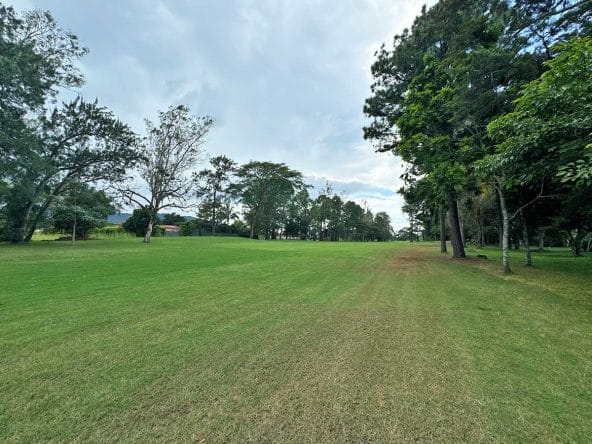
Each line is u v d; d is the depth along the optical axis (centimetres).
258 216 6100
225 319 480
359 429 224
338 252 1950
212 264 1168
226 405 253
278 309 543
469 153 1191
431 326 459
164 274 902
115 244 2420
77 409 244
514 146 739
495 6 1021
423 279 898
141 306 546
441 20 1357
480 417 238
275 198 6206
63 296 606
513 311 546
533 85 666
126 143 2714
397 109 1728
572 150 670
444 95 1221
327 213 7438
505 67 1022
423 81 1337
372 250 2230
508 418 237
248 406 252
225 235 6034
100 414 238
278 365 326
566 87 579
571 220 1379
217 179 5906
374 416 239
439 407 252
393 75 1712
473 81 1094
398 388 281
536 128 676
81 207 2688
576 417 239
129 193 2823
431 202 1733
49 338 389
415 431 222
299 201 6938
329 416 239
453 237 1662
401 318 498
